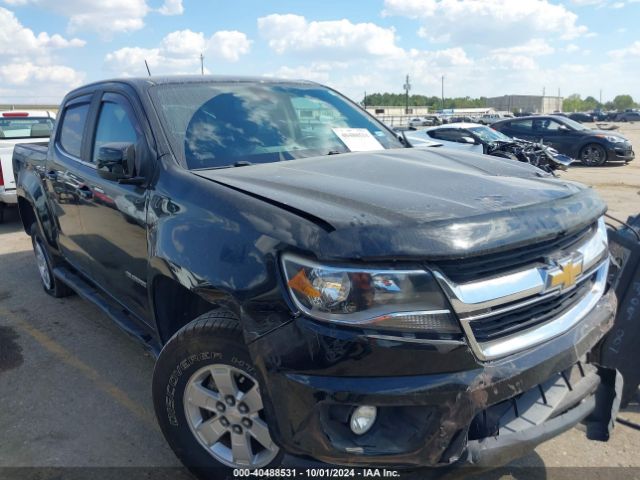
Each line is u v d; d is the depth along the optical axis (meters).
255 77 3.86
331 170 2.81
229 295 2.15
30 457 2.97
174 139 3.00
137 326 3.46
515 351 2.03
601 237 2.59
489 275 2.00
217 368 2.36
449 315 1.91
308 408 1.96
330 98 4.02
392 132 4.05
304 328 1.95
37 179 4.80
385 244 1.91
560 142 17.08
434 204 2.17
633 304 2.94
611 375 2.52
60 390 3.68
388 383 1.90
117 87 3.59
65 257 4.61
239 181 2.58
